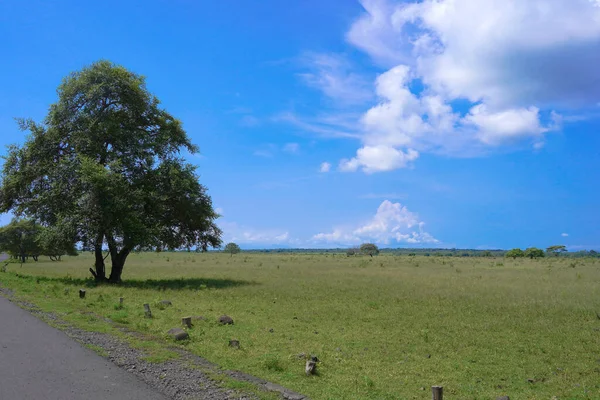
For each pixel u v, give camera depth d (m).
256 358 8.69
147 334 10.38
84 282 26.14
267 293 20.61
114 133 27.52
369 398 6.55
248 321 13.18
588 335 11.72
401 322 13.38
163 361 7.77
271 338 10.80
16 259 78.62
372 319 13.88
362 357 9.28
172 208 29.36
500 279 29.16
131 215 25.69
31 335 9.53
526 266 48.91
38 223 27.53
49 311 13.16
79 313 12.97
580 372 8.62
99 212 24.75
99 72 27.56
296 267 46.69
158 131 30.38
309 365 7.79
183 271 39.66
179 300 17.98
